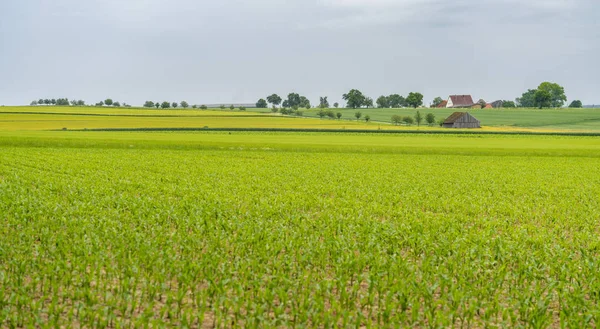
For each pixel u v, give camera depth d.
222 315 12.86
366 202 31.64
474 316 13.76
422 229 21.66
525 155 72.94
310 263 16.53
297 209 28.17
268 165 53.16
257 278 14.75
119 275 14.67
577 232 23.72
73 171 44.03
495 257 17.89
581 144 89.88
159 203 26.31
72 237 18.70
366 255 17.05
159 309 13.46
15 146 71.94
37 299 13.72
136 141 78.56
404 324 12.86
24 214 21.38
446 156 69.06
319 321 12.48
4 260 16.02
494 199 34.09
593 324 13.25
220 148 73.19
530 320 12.84
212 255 16.34
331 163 57.03
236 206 28.09
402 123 197.75
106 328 12.36
